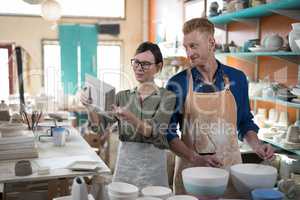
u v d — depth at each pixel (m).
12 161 2.28
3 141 2.28
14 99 4.04
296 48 2.41
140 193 1.32
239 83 1.82
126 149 1.84
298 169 1.86
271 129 2.83
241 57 3.55
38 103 3.81
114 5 6.59
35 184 2.42
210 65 1.79
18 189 2.38
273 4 2.57
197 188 1.25
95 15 6.53
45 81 5.43
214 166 1.56
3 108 3.35
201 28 1.65
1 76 5.02
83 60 6.33
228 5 3.26
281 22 3.00
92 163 2.19
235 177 1.34
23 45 6.20
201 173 1.34
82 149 2.63
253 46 3.00
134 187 1.29
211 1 4.05
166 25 5.61
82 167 2.10
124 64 6.63
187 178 1.28
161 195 1.26
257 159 2.33
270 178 1.30
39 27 6.23
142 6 6.67
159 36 5.91
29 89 5.54
